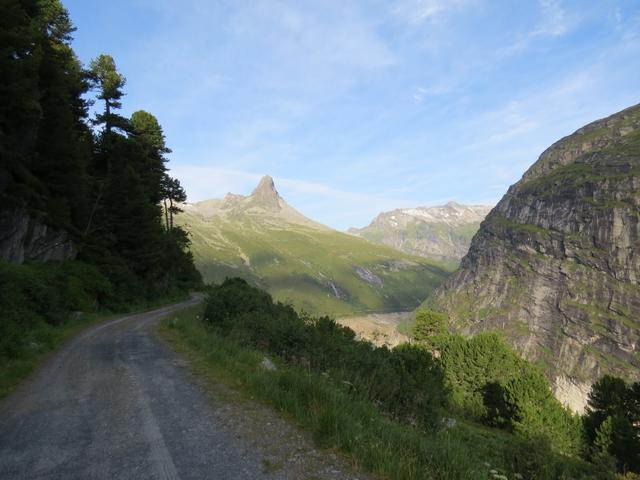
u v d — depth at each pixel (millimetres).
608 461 25266
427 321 66500
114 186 46844
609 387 49281
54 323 23328
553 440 36344
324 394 7980
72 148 36031
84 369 12711
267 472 5297
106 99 49250
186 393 9336
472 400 50656
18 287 21484
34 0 34031
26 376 11820
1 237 25969
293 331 17547
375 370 12961
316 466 5500
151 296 51938
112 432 7004
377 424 7156
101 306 36562
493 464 9664
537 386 42750
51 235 33125
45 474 5410
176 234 69688
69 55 44531
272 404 8367
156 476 5223
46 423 7652
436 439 7555
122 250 48312
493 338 54219
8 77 25281
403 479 5125
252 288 48250
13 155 28016
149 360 13711
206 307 26000
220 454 5898
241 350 14539
